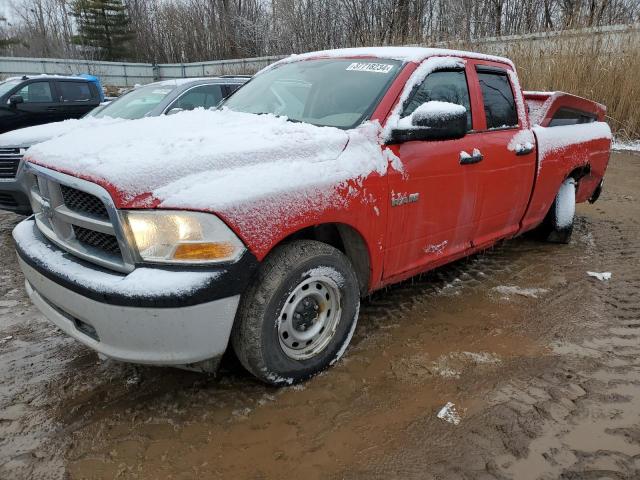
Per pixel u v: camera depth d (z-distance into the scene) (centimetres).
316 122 312
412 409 250
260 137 267
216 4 3127
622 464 215
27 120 973
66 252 254
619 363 292
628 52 1135
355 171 271
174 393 263
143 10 3644
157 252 219
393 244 303
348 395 261
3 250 498
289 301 254
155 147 246
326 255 262
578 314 352
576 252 485
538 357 297
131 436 232
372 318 344
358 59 348
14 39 4072
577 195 529
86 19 3631
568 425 239
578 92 1149
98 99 1084
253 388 266
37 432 235
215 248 220
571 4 1447
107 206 218
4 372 284
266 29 2662
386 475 209
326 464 216
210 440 229
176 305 213
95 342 234
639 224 584
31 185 285
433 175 315
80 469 213
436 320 342
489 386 269
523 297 380
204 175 230
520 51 1220
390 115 299
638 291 391
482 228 380
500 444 227
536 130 428
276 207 236
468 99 357
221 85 674
